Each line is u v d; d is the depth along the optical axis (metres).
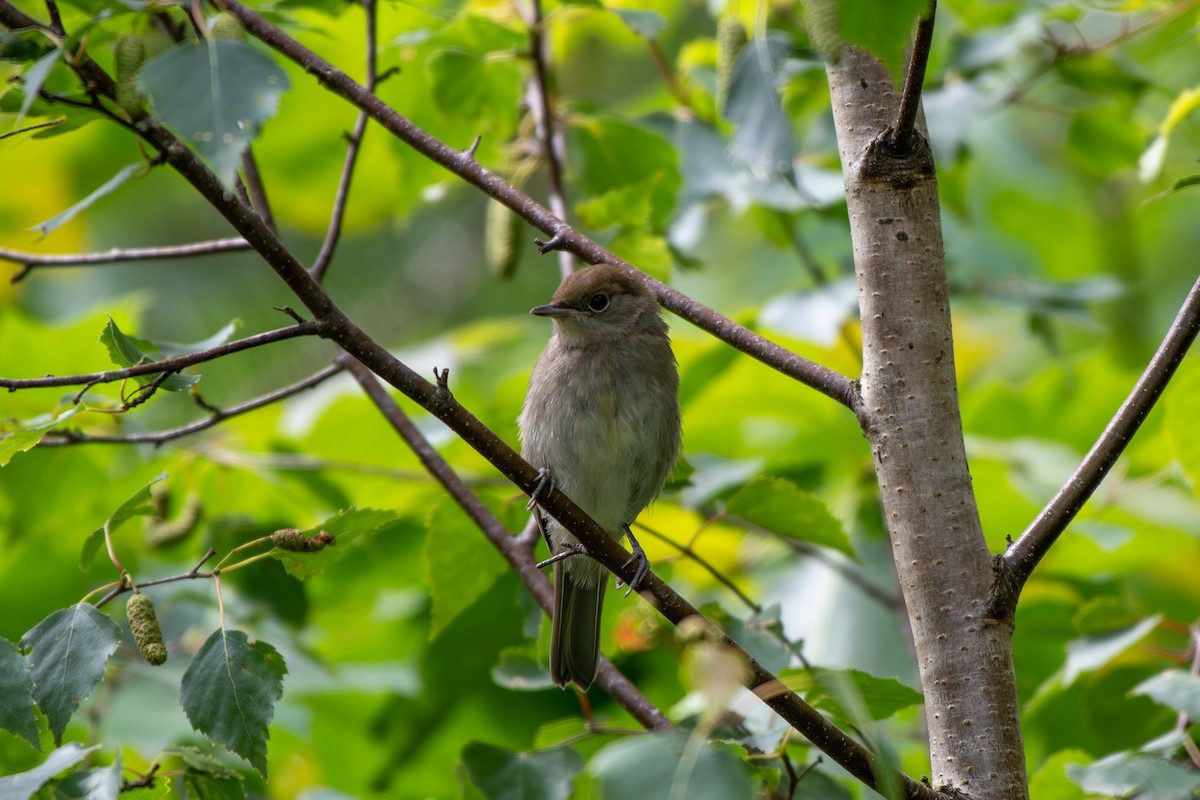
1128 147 12.08
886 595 10.56
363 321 16.53
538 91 10.70
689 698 8.16
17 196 14.81
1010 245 15.47
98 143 14.62
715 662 4.80
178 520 9.80
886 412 6.43
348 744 11.80
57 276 15.47
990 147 15.16
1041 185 15.22
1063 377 12.48
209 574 6.38
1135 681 8.82
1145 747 7.34
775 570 11.56
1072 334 15.60
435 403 6.54
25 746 8.29
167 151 6.07
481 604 11.16
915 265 6.45
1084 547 12.03
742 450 13.25
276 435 11.95
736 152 8.06
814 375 6.76
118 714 10.21
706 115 12.03
